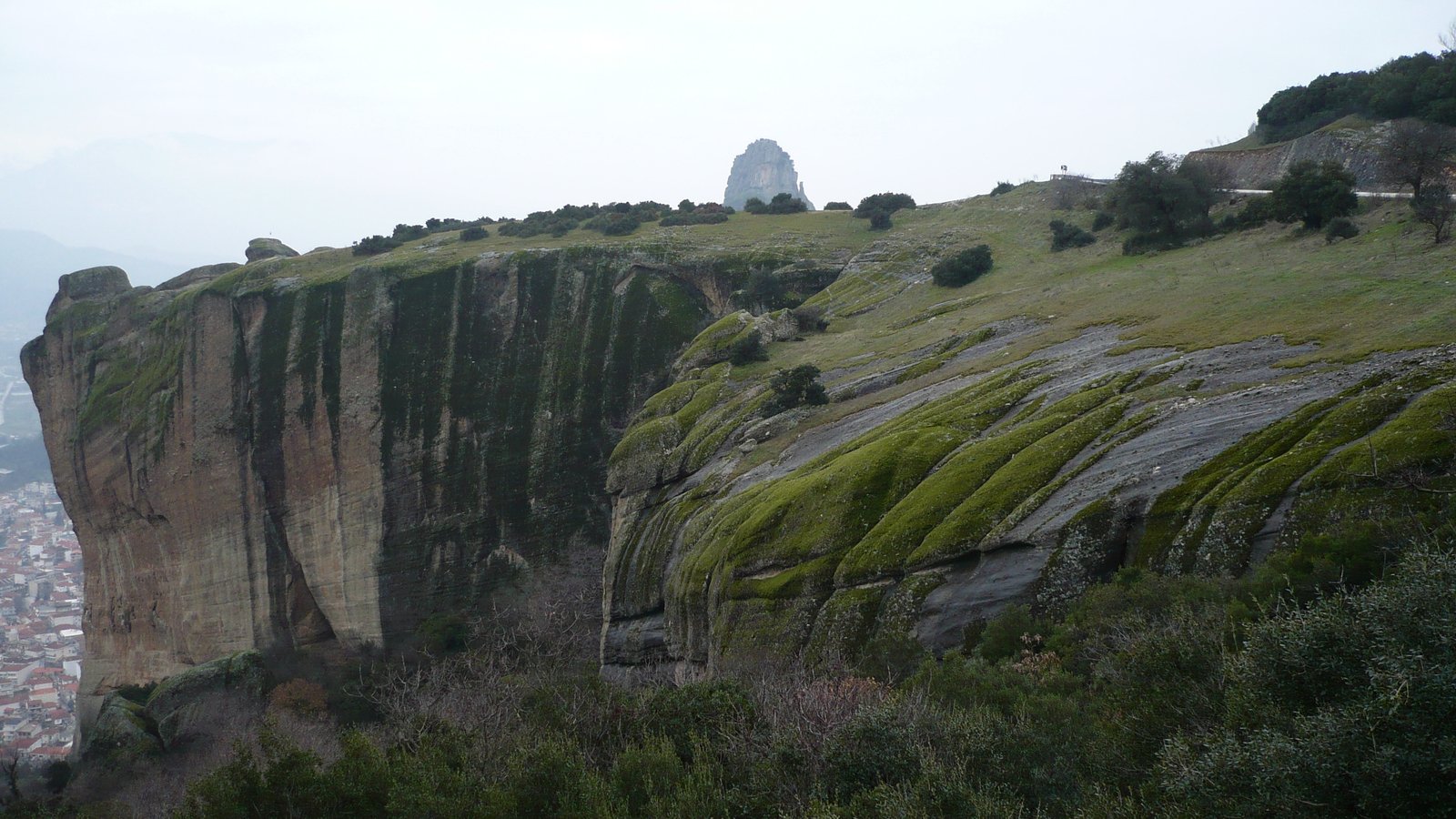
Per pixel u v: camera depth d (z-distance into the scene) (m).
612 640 63.31
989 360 58.88
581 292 100.38
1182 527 35.97
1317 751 15.73
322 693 75.62
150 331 114.56
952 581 40.62
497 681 44.53
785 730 26.66
